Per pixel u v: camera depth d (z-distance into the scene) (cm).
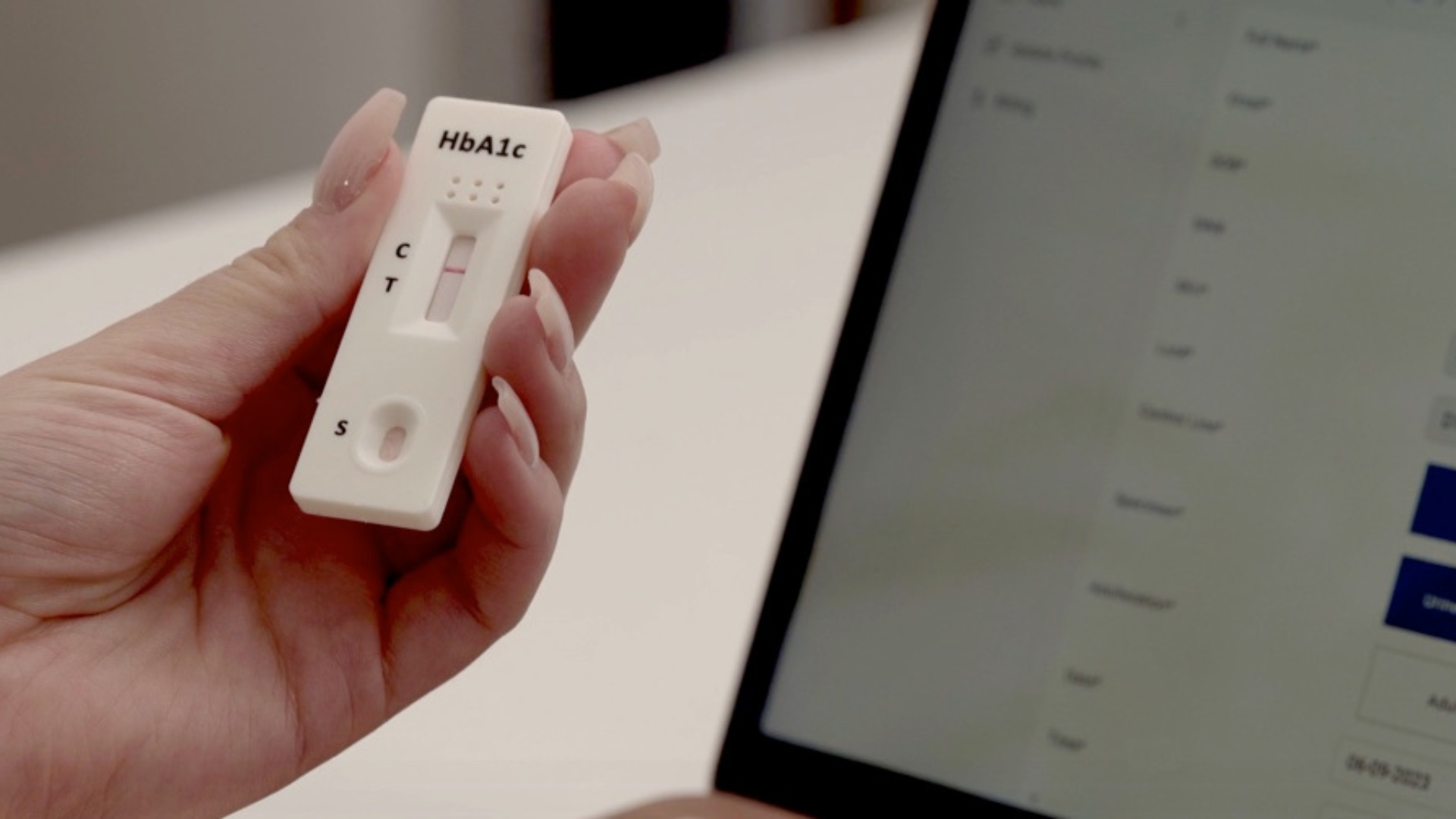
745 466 64
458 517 53
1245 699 49
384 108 50
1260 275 50
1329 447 49
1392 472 49
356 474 48
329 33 131
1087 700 50
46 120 130
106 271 72
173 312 51
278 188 78
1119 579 50
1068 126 51
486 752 57
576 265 49
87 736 50
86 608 51
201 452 51
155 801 51
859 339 52
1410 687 48
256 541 52
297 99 133
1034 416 51
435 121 51
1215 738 49
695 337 68
